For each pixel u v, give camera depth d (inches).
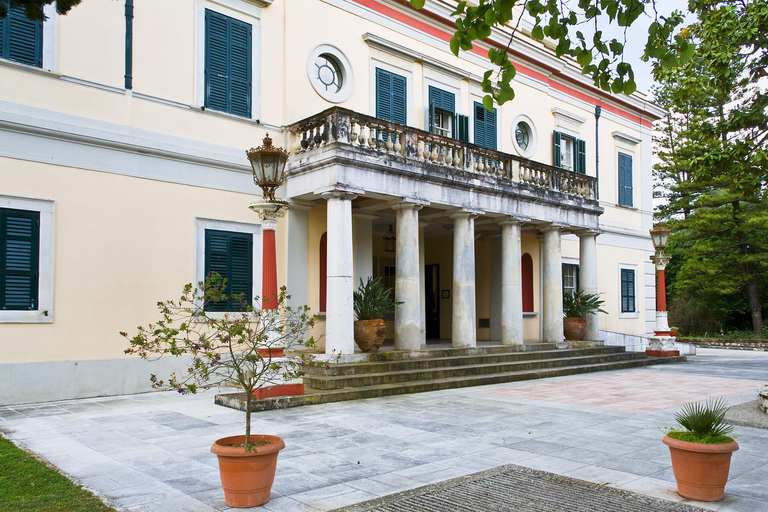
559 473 241.0
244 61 533.0
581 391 479.8
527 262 804.0
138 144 460.8
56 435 303.6
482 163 619.5
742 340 1082.7
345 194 484.4
